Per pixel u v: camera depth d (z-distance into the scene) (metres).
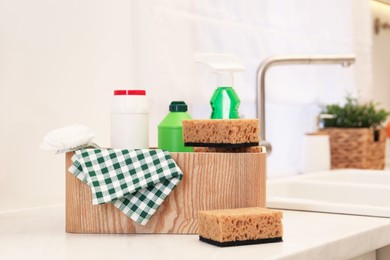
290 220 1.29
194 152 1.15
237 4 2.06
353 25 2.77
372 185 1.85
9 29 1.40
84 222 1.14
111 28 1.65
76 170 1.13
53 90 1.50
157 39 1.75
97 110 1.62
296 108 2.55
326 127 2.49
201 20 1.91
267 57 2.09
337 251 1.07
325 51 2.56
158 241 1.06
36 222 1.27
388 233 1.24
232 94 1.28
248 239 1.01
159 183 1.12
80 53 1.57
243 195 1.13
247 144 1.14
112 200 1.09
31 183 1.46
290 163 2.52
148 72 1.73
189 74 1.86
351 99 2.52
